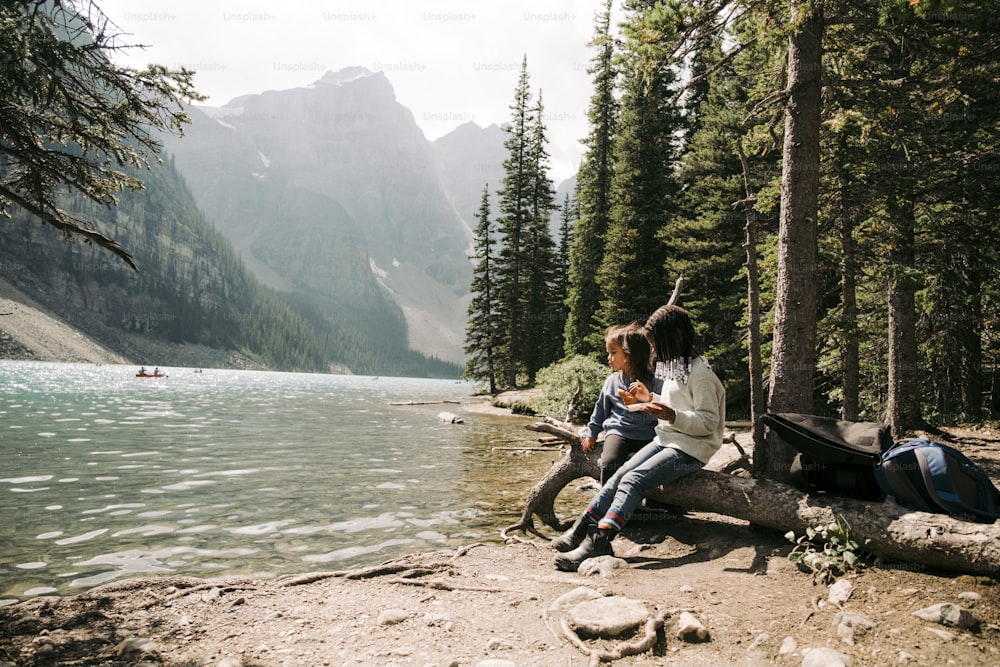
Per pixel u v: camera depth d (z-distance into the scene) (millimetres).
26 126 5992
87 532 5117
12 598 3553
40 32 5605
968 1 5617
